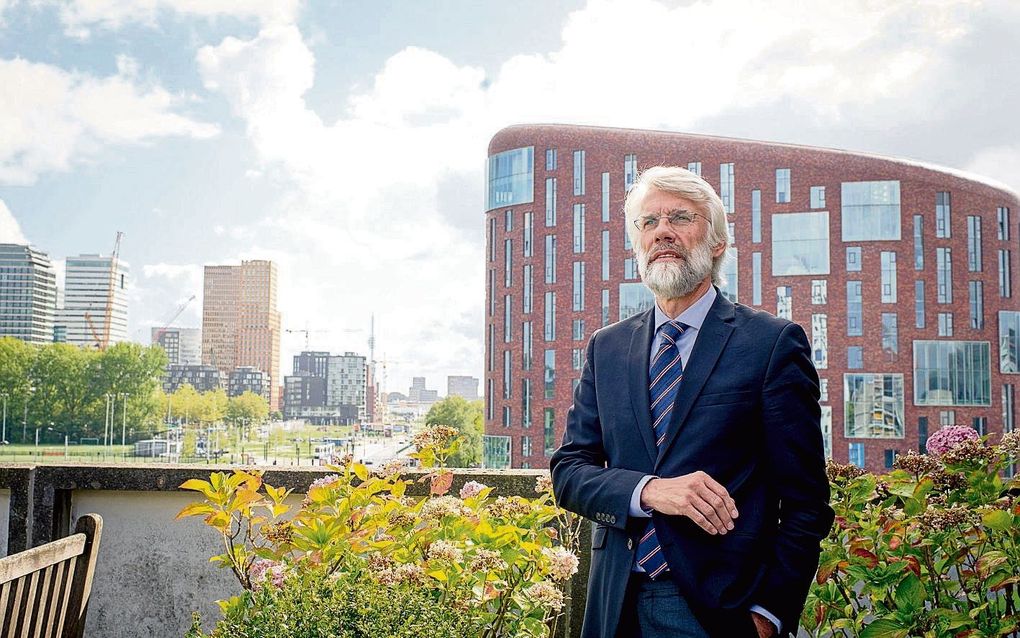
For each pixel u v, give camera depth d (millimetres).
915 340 83125
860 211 84438
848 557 2574
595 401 2164
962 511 2393
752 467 1879
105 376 113812
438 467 2967
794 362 1895
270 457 138500
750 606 1782
